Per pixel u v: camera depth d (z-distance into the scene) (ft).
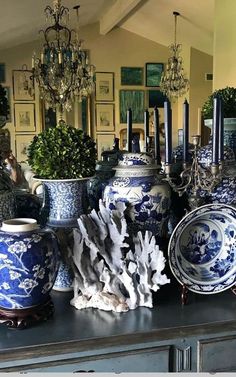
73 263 3.11
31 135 21.71
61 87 14.38
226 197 3.48
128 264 3.09
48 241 2.75
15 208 3.36
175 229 3.16
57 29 13.82
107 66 22.75
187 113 3.52
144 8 18.75
